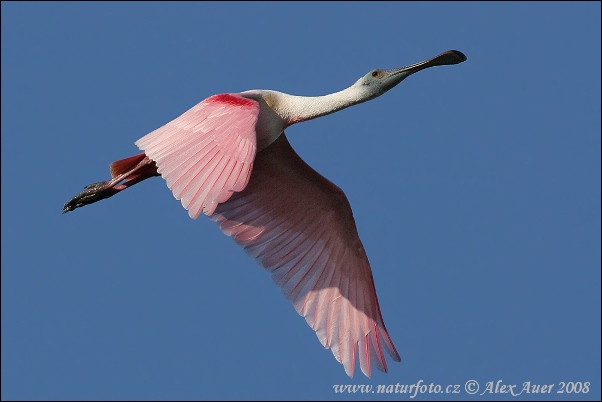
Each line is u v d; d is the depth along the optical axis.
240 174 12.56
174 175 12.77
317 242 16.08
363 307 15.88
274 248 15.91
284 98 15.27
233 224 15.80
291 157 15.70
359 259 16.02
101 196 15.11
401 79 15.57
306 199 16.03
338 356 15.59
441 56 15.43
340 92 15.53
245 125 13.01
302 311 15.80
